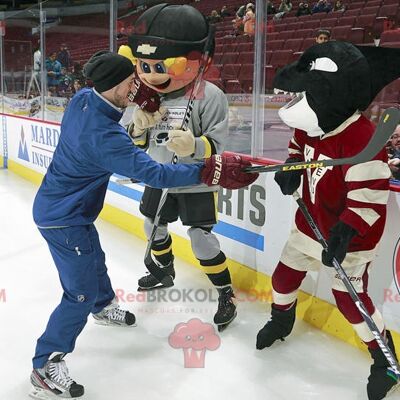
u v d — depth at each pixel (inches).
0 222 181.2
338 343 97.0
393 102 101.0
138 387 84.2
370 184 73.7
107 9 198.4
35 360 80.9
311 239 87.2
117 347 96.5
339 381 85.4
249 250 119.4
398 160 93.6
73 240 77.2
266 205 112.6
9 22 267.6
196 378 86.5
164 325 105.3
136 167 71.7
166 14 95.8
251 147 121.1
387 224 88.0
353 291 73.5
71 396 80.2
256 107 118.5
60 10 221.0
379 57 75.5
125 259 143.7
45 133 229.0
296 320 106.0
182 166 74.4
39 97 243.4
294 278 92.3
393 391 81.4
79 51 213.6
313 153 82.2
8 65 274.5
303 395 81.7
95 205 79.5
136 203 163.6
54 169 77.9
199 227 105.3
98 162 73.2
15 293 120.8
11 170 282.5
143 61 97.2
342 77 72.6
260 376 86.9
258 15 115.2
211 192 103.9
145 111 96.7
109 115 73.3
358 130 75.4
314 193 83.0
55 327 79.1
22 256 146.6
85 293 78.7
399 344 88.7
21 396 82.2
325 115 74.7
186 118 93.5
